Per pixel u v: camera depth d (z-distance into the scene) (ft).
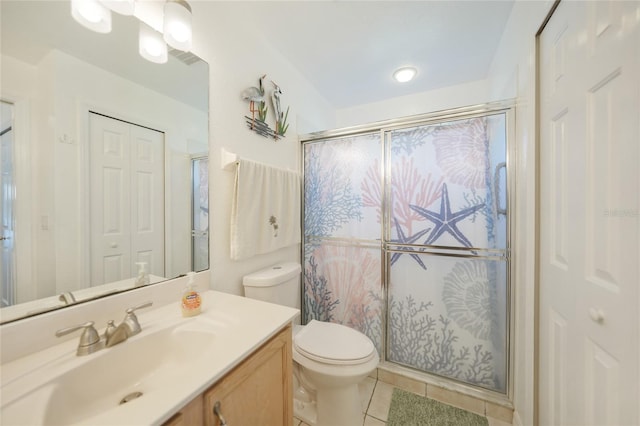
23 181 2.22
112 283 2.81
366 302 5.48
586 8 2.29
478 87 6.85
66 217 2.47
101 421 1.45
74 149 2.53
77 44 2.54
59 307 2.36
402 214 5.08
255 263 4.75
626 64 1.81
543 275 3.21
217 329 2.61
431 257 4.86
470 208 4.53
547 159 3.09
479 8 4.33
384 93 7.55
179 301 3.38
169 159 3.38
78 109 2.56
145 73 3.12
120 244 2.89
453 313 4.70
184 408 1.74
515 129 4.11
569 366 2.57
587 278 2.27
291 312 3.00
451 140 4.66
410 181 5.00
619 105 1.89
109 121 2.80
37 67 2.30
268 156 5.16
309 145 6.15
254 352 2.41
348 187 5.65
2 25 2.12
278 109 5.35
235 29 4.35
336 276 5.82
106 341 2.23
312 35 5.04
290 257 5.81
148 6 3.16
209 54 3.89
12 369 1.90
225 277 4.14
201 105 3.75
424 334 4.93
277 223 4.98
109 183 2.81
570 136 2.57
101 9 2.62
